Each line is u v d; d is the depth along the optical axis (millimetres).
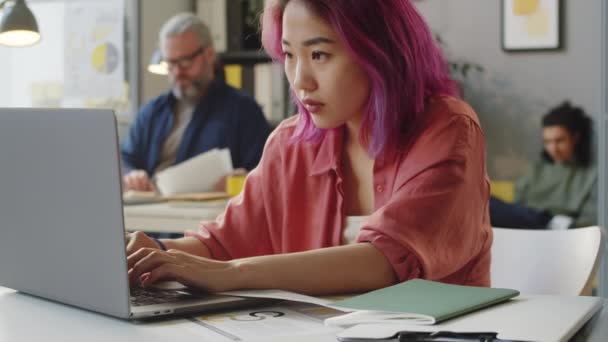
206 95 3926
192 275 1005
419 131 1312
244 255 1504
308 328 888
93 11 4703
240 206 1516
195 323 917
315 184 1454
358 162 1412
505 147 4402
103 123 871
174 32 3871
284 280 1061
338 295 1106
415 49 1319
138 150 4004
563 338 800
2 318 966
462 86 4441
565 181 4121
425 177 1236
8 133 1011
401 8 1310
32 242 1031
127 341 839
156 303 963
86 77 4746
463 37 4453
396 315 868
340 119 1295
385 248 1150
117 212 888
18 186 1025
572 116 4156
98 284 937
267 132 3941
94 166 898
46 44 4844
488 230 1364
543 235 1508
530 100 4348
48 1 4824
